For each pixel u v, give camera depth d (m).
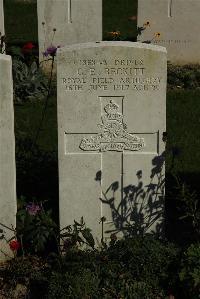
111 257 2.84
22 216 3.02
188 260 2.72
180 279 2.68
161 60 2.93
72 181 3.06
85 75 2.94
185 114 4.60
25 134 4.25
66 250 2.92
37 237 2.97
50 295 2.71
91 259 2.82
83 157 3.03
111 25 7.06
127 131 3.01
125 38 5.83
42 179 3.63
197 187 3.61
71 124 2.99
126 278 2.76
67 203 3.08
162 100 2.97
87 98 2.97
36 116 4.56
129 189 3.07
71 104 2.97
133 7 7.77
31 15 7.48
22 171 3.65
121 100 2.98
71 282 2.71
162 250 2.80
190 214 3.00
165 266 2.76
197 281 2.63
